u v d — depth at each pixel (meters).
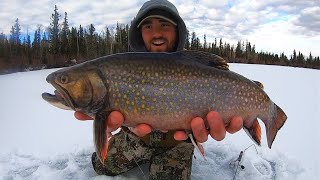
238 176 0.64
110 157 0.61
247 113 0.47
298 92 1.70
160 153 0.60
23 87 2.02
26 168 0.66
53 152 0.73
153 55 0.45
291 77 2.62
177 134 0.47
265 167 0.67
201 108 0.45
